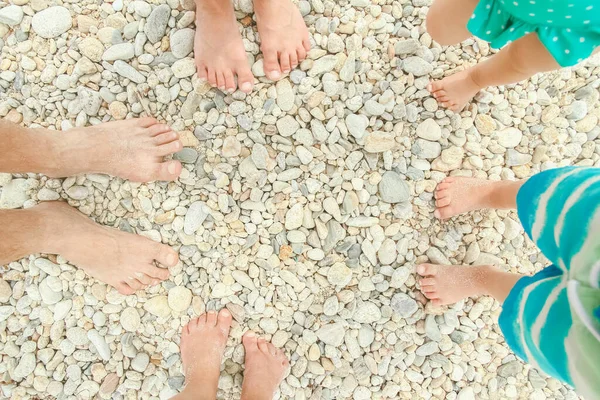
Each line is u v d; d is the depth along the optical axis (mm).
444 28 1049
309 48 1115
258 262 1133
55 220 1059
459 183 1119
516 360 1175
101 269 1087
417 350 1154
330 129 1124
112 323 1134
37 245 1051
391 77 1139
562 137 1158
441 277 1113
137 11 1104
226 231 1126
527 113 1162
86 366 1141
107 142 1054
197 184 1116
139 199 1114
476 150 1143
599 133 1163
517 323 861
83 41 1102
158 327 1136
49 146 1013
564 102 1159
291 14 1087
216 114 1113
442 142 1144
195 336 1112
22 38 1106
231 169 1122
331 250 1144
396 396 1172
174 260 1112
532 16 841
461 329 1156
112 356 1133
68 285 1121
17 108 1115
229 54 1079
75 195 1102
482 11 902
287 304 1145
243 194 1124
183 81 1109
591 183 778
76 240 1062
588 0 789
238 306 1138
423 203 1144
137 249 1094
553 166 1169
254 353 1122
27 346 1121
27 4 1103
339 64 1123
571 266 766
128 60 1115
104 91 1110
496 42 939
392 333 1151
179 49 1100
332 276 1134
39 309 1122
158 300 1126
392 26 1135
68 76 1104
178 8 1112
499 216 1162
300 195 1136
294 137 1125
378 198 1145
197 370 1084
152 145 1080
